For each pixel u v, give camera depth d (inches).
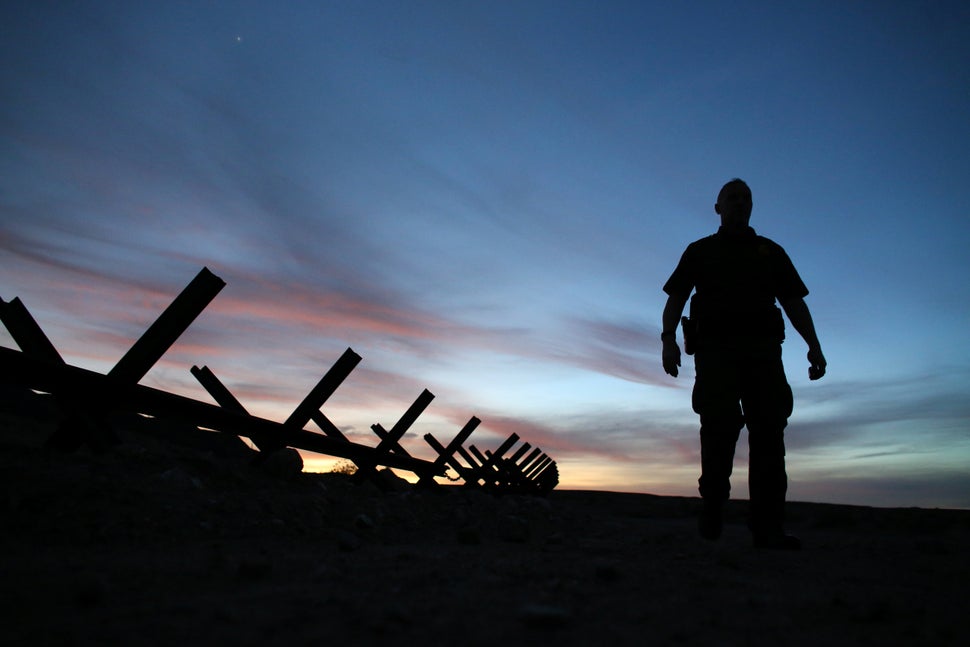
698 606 67.7
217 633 48.7
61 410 136.2
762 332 146.0
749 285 148.9
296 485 185.6
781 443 146.6
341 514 156.2
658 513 439.5
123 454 144.6
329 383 206.8
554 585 74.5
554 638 51.3
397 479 282.4
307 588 69.4
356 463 251.8
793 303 156.9
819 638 55.1
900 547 155.3
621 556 116.6
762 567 105.2
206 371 199.5
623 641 51.2
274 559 91.9
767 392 145.9
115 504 108.8
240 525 120.1
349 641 47.7
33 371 123.0
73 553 84.1
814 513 327.6
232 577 74.9
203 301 145.5
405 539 147.9
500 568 91.4
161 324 143.9
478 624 54.8
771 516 144.1
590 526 233.6
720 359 145.9
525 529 172.4
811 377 154.2
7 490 102.0
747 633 55.9
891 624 62.0
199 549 96.8
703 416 145.8
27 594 60.1
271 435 196.9
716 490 146.3
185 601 60.0
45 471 115.0
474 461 428.5
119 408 145.6
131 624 50.7
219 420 171.8
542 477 642.8
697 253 157.3
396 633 50.4
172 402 153.8
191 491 131.3
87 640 45.9
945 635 56.8
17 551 82.1
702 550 132.5
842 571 104.6
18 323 134.7
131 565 77.7
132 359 141.0
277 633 49.3
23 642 45.1
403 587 71.7
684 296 161.9
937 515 293.7
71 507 102.1
